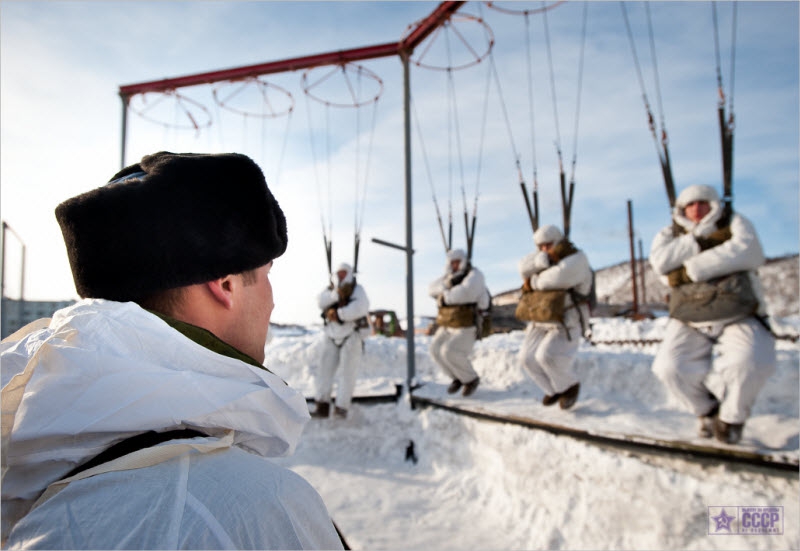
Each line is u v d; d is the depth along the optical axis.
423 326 15.16
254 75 9.09
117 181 0.61
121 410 0.46
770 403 3.87
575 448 3.89
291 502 0.46
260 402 0.56
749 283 3.18
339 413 6.25
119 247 0.55
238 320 0.64
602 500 3.58
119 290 0.57
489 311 6.18
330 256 6.67
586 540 3.57
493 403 5.37
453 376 5.95
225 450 0.49
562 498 3.87
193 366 0.53
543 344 4.65
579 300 4.73
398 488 5.07
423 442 5.77
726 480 3.04
